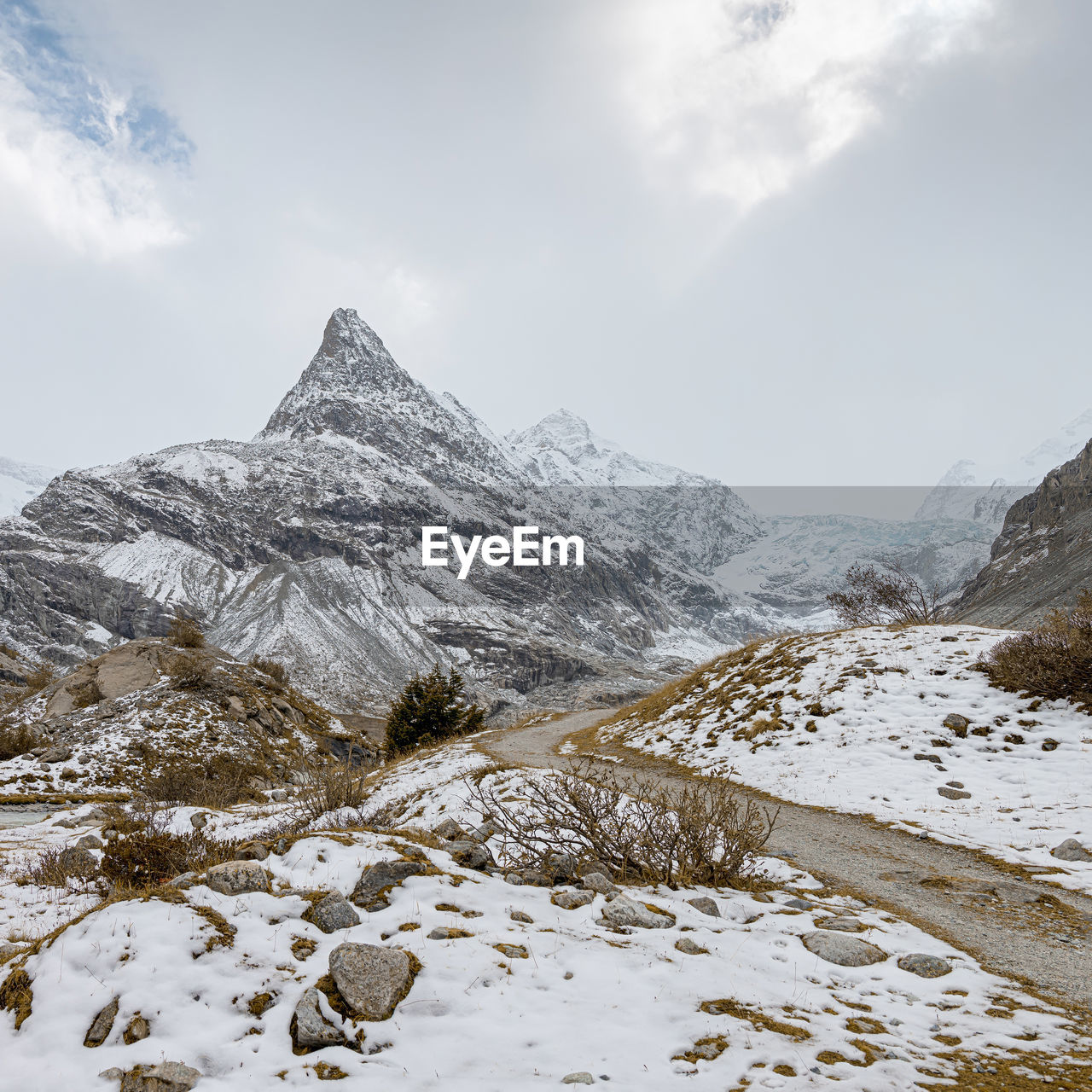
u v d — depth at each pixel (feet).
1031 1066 13.79
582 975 16.24
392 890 19.39
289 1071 12.46
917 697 59.21
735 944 19.30
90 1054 12.53
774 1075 12.68
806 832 38.75
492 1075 12.47
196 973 14.61
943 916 24.56
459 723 122.11
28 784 88.48
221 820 58.80
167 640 154.20
